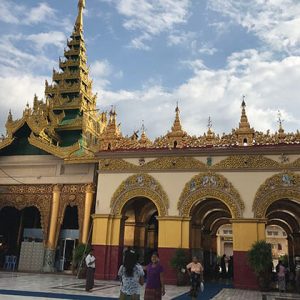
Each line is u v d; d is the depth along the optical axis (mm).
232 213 20078
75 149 26875
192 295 13961
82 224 25719
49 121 34156
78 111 37719
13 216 31438
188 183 21125
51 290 15758
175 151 21656
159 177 21719
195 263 14500
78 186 26625
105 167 22812
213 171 20922
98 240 21703
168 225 20812
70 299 13406
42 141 27344
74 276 23141
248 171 20453
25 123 28188
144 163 22172
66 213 30719
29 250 26391
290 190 19672
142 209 26375
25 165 28062
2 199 27922
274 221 31891
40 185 27453
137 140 22922
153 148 22328
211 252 31188
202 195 20766
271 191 19891
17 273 24312
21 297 13320
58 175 27234
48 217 26719
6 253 29672
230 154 20891
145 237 26797
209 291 17812
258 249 18344
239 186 20359
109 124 23828
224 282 23562
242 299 14984
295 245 28109
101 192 22484
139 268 8180
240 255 19422
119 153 22609
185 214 20781
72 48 41719
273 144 20594
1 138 28359
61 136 35719
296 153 20078
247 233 19625
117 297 14234
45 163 27688
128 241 25766
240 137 21141
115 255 21391
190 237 20828
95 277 21156
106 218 21891
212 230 33906
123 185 22188
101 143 23406
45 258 25812
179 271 19422
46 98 38750
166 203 21188
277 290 18625
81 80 39719
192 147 21688
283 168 20016
